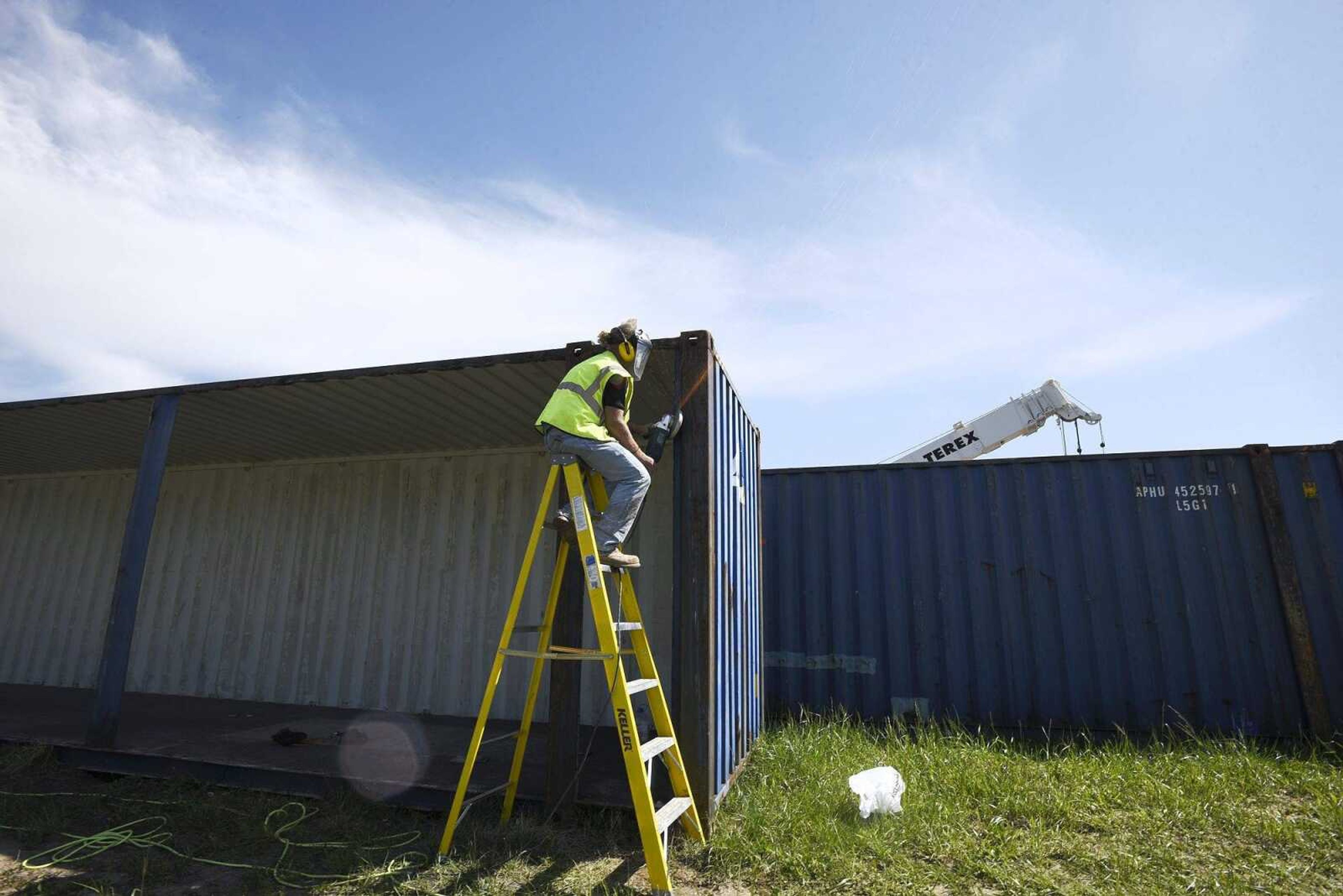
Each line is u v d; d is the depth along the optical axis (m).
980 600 7.36
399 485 8.29
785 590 7.88
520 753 4.32
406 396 6.11
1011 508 7.48
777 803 4.57
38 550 9.55
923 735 6.48
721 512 4.78
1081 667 6.97
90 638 8.96
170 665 8.52
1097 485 7.31
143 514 5.66
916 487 7.80
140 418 6.90
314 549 8.38
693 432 4.43
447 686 7.59
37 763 5.38
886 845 3.98
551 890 3.53
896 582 7.62
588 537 3.80
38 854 3.95
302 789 4.78
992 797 4.78
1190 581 6.92
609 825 4.21
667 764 3.96
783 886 3.61
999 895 3.52
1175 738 6.52
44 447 8.34
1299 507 6.84
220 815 4.47
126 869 3.79
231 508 8.82
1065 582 7.19
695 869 3.77
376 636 7.93
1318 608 6.61
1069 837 4.16
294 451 8.27
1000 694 7.10
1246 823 4.34
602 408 4.03
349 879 3.65
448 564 7.91
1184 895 3.49
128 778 5.16
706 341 4.54
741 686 5.38
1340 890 3.55
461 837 4.10
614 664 3.61
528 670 7.43
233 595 8.52
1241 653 6.68
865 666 7.50
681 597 4.31
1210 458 7.14
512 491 7.89
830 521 7.95
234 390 5.77
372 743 5.83
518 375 5.55
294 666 8.09
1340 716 6.35
